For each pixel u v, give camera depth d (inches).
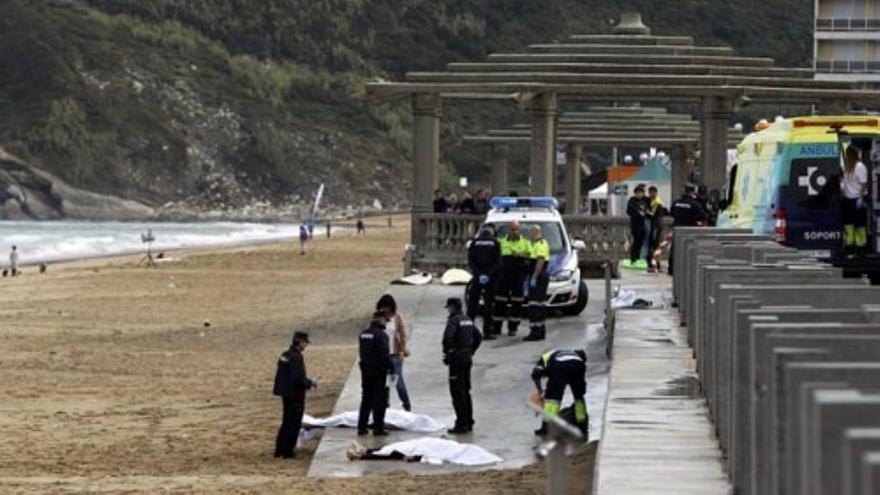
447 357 1636.3
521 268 2140.7
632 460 1000.2
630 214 2773.1
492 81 2785.4
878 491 465.7
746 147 2121.1
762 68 2859.3
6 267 6131.9
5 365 2586.1
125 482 1503.4
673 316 1945.1
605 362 1929.1
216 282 4977.9
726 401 978.1
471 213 2869.1
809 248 1893.5
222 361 2630.4
